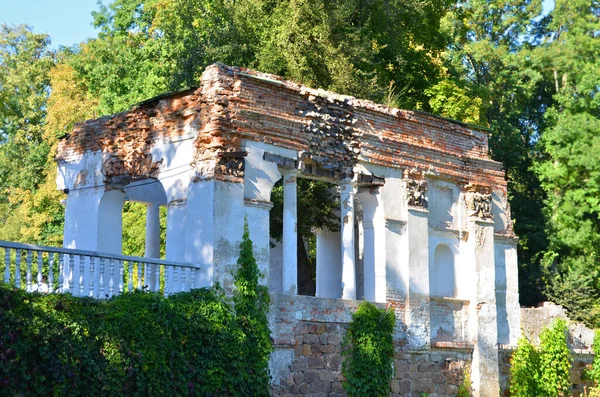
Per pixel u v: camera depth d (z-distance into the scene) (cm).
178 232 3027
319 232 3934
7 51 5997
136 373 2530
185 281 2862
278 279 4191
